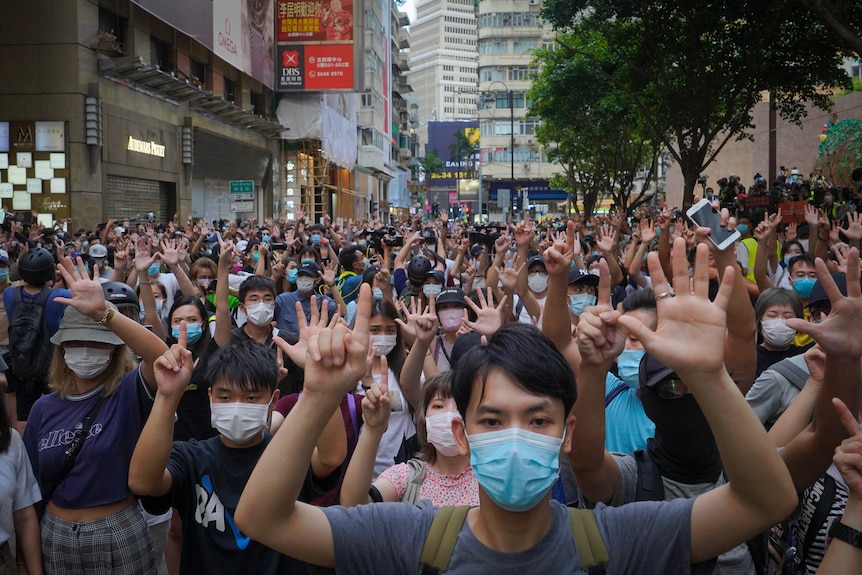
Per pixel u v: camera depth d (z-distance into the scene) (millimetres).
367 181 74750
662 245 8898
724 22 21016
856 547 2350
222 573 3586
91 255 11719
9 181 24359
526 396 2135
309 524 2205
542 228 31969
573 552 2170
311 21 43156
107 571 3941
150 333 3887
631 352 4270
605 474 3133
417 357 5074
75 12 24188
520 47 105250
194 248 13703
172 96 31016
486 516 2189
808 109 43688
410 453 5152
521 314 8477
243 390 3607
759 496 2059
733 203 22016
